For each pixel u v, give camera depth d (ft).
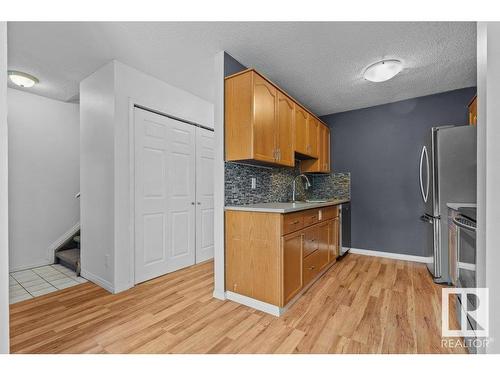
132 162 8.06
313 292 7.48
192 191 10.34
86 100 8.80
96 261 8.32
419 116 10.74
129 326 5.66
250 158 6.66
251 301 6.61
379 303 6.73
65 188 11.55
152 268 8.70
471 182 7.81
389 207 11.39
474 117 8.65
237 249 6.89
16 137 10.16
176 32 6.29
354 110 12.35
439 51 7.14
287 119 8.50
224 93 7.18
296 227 6.92
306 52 7.22
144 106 8.44
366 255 11.79
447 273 8.02
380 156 11.65
